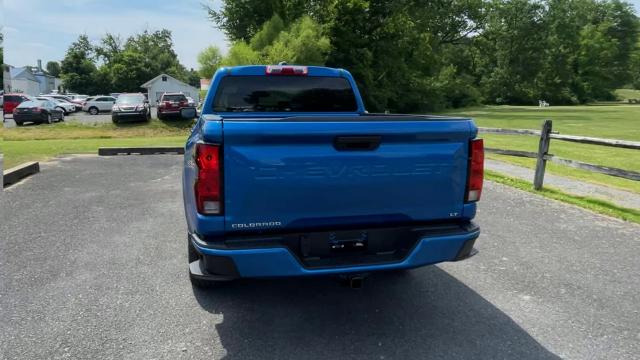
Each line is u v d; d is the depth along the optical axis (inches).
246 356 125.4
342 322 145.0
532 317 148.3
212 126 116.4
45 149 611.2
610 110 2041.1
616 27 3818.9
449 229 136.2
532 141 703.1
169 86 2687.0
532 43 3041.3
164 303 156.6
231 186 118.7
